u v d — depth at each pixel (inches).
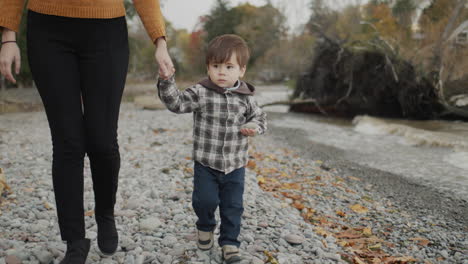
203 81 91.4
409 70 430.0
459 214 147.2
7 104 430.9
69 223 77.5
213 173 90.0
